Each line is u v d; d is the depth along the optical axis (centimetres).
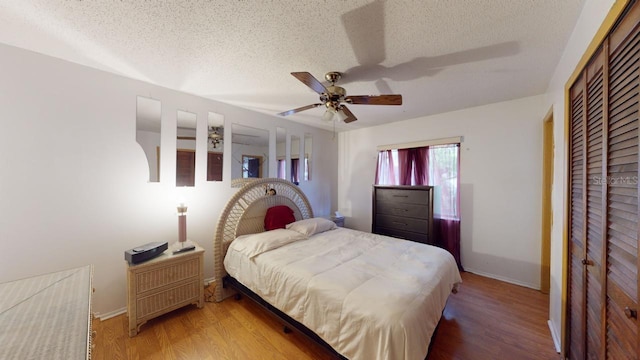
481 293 261
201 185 275
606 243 104
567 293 158
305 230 282
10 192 174
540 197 271
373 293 144
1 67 169
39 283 129
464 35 154
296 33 154
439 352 173
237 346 180
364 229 436
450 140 328
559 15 134
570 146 156
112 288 216
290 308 172
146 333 194
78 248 200
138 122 230
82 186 202
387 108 317
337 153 473
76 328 91
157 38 161
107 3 128
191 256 225
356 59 186
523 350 175
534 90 252
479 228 312
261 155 339
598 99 115
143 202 234
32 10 133
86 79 202
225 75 217
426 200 330
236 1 126
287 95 269
